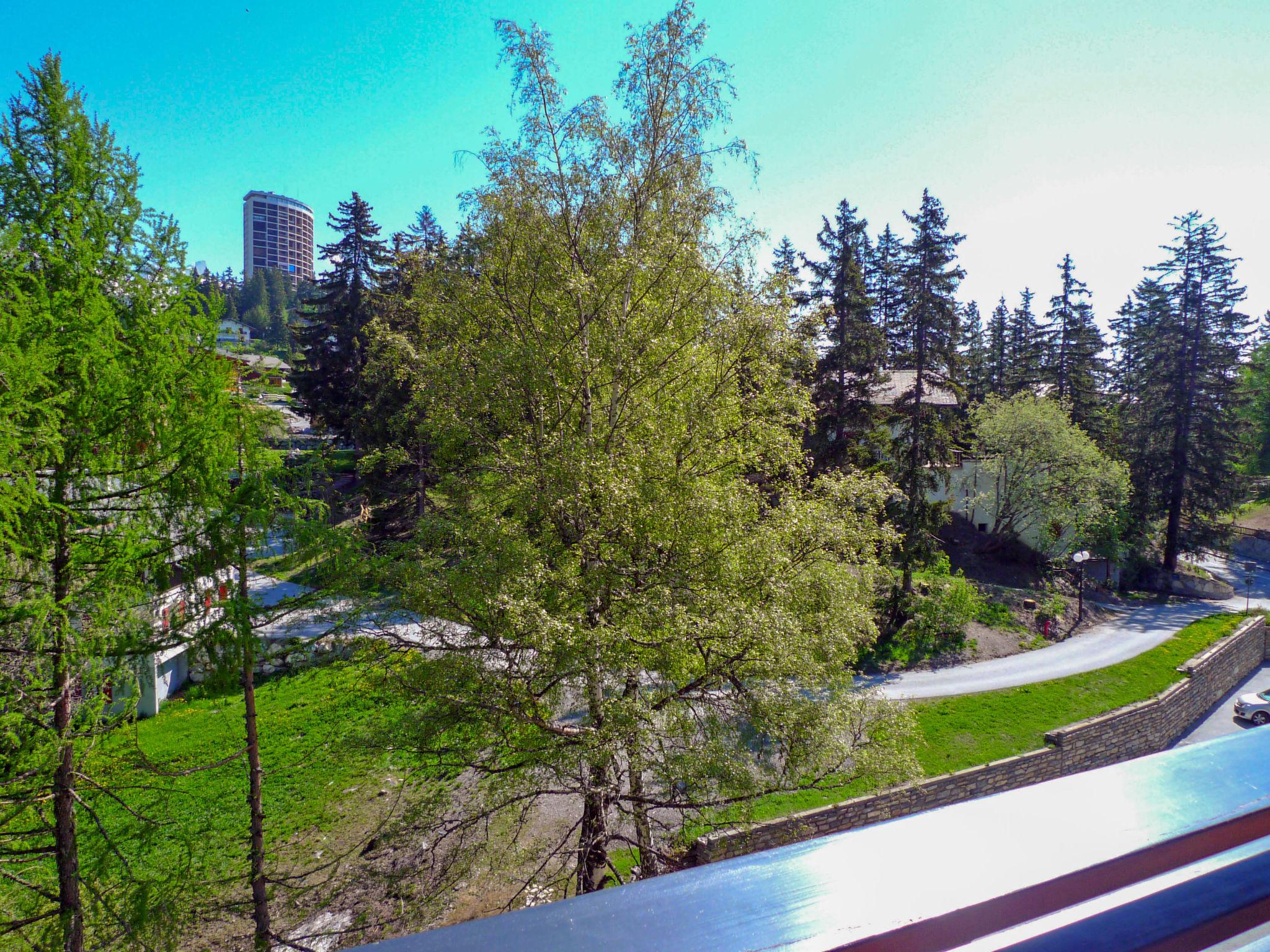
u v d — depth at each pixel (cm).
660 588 957
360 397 3369
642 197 1155
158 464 739
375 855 1160
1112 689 2038
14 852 732
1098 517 3253
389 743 963
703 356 1166
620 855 1221
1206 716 2225
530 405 1170
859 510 1282
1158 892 90
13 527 634
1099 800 103
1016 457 3350
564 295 1166
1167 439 3603
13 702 698
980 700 1920
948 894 82
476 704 912
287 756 1424
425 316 1327
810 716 940
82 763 747
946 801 1429
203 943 981
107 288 733
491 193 1165
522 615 867
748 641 923
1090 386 3941
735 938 72
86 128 715
